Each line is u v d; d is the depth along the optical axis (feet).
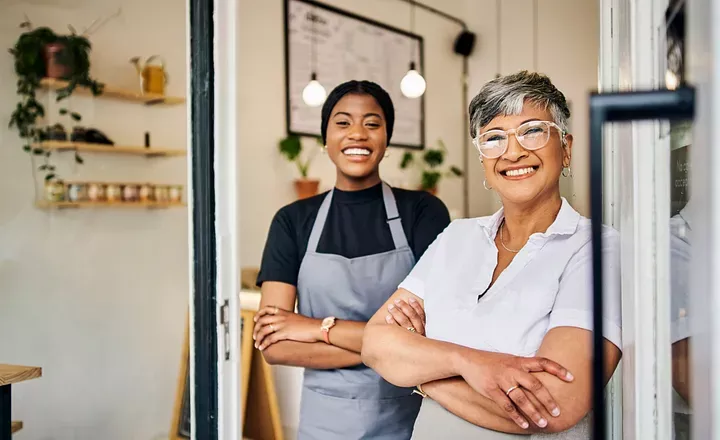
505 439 4.04
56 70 8.75
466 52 16.08
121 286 10.06
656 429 3.16
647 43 3.28
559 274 4.03
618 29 4.19
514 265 4.23
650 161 3.22
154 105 10.33
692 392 1.58
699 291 1.51
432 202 6.76
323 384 6.38
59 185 9.04
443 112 15.89
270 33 11.85
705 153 1.37
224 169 4.79
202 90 4.76
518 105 4.26
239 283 4.90
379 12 14.19
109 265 9.91
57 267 9.27
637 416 3.27
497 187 4.39
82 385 9.61
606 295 3.73
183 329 10.97
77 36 9.11
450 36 16.11
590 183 1.37
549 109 4.29
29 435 9.00
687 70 1.52
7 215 8.70
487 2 15.94
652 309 3.18
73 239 9.45
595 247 1.36
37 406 9.09
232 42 4.78
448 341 4.45
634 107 1.35
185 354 10.21
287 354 6.30
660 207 3.06
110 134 9.76
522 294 4.13
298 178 12.41
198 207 4.83
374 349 4.66
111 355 9.96
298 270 6.72
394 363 4.52
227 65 4.78
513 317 4.13
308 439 6.54
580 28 14.29
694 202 1.54
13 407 8.84
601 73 4.39
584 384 3.71
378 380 6.24
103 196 9.53
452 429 4.29
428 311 4.68
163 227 10.62
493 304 4.26
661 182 3.03
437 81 15.70
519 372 3.79
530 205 4.34
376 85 6.63
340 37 13.23
